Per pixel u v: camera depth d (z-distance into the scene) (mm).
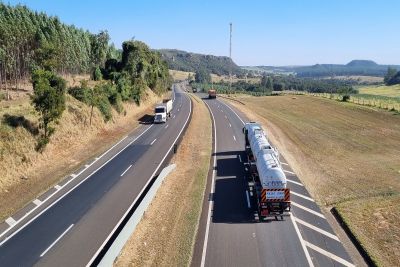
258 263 18156
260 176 24609
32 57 57625
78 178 31828
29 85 56531
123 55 82750
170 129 53969
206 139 46531
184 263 18141
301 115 67188
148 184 30156
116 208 25375
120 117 58625
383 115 60000
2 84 54500
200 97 110438
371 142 43688
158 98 94562
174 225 22203
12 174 30531
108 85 60344
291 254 18938
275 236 20859
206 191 28281
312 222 22531
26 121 36125
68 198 27344
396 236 20438
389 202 25109
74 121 44500
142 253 19094
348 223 21844
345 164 34750
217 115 67562
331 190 27766
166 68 126938
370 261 18094
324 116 64312
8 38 51156
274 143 43125
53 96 35250
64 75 65812
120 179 31484
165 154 39344
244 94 132500
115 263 18125
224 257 18750
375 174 31469
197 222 22703
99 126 49406
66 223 23203
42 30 64750
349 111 66938
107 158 38125
